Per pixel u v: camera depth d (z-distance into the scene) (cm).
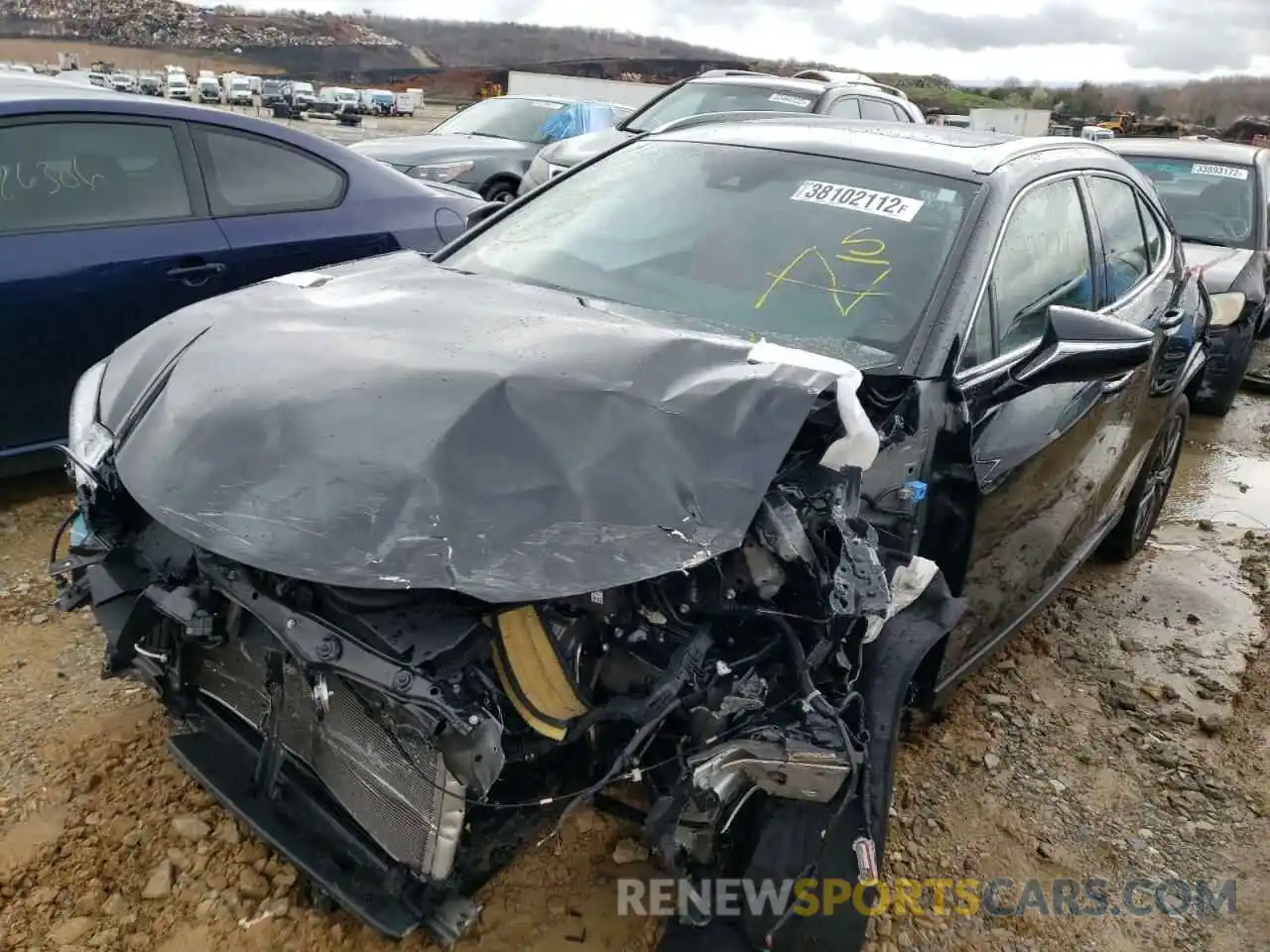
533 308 271
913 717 313
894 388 255
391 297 279
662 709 205
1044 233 332
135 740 297
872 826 213
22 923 236
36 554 404
